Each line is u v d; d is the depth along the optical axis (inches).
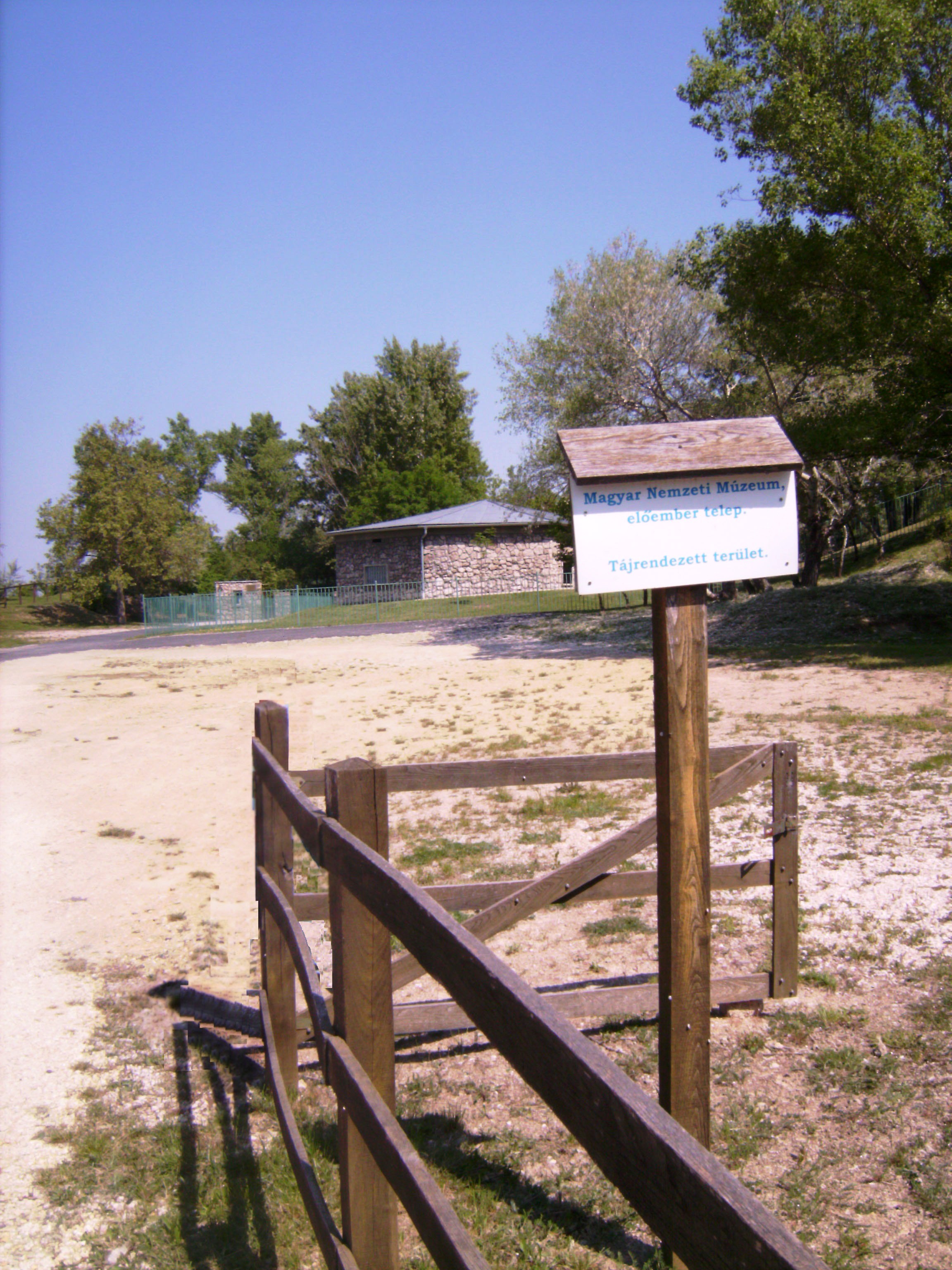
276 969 149.9
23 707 653.9
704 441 111.5
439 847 285.1
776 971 173.3
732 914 217.3
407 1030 164.4
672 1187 42.5
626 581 108.1
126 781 414.0
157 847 311.4
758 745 170.4
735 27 671.8
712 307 999.0
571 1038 51.3
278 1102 131.3
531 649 919.7
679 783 111.1
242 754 474.0
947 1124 132.9
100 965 213.2
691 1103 114.0
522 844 285.4
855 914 210.5
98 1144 141.2
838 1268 106.9
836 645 710.5
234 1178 133.3
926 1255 108.9
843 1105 140.2
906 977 179.3
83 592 2165.4
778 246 634.2
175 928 236.7
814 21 647.8
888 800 297.3
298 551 2664.9
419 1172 66.9
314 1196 99.3
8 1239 121.6
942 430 668.7
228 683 768.3
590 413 1056.2
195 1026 183.2
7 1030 181.3
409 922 73.4
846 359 677.9
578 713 518.0
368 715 566.3
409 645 1059.3
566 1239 117.1
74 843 315.9
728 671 622.5
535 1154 136.3
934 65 642.8
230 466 3454.7
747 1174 126.3
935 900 213.5
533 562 1749.5
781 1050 158.1
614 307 1022.4
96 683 791.1
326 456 2861.7
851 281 641.6
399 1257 95.6
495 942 215.3
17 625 2044.8
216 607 1734.7
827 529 1068.5
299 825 111.0
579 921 225.0
